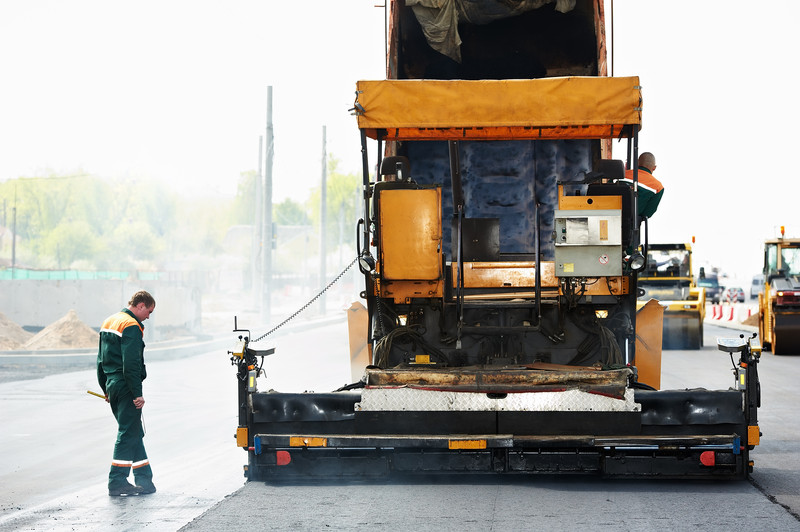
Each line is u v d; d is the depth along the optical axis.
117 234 87.06
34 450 10.84
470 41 13.05
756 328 39.44
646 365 10.12
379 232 9.09
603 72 12.10
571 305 9.07
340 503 7.52
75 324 27.70
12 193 96.88
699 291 27.77
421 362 9.47
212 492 8.28
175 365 22.73
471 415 8.01
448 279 9.37
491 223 9.23
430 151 11.12
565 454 8.05
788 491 7.88
